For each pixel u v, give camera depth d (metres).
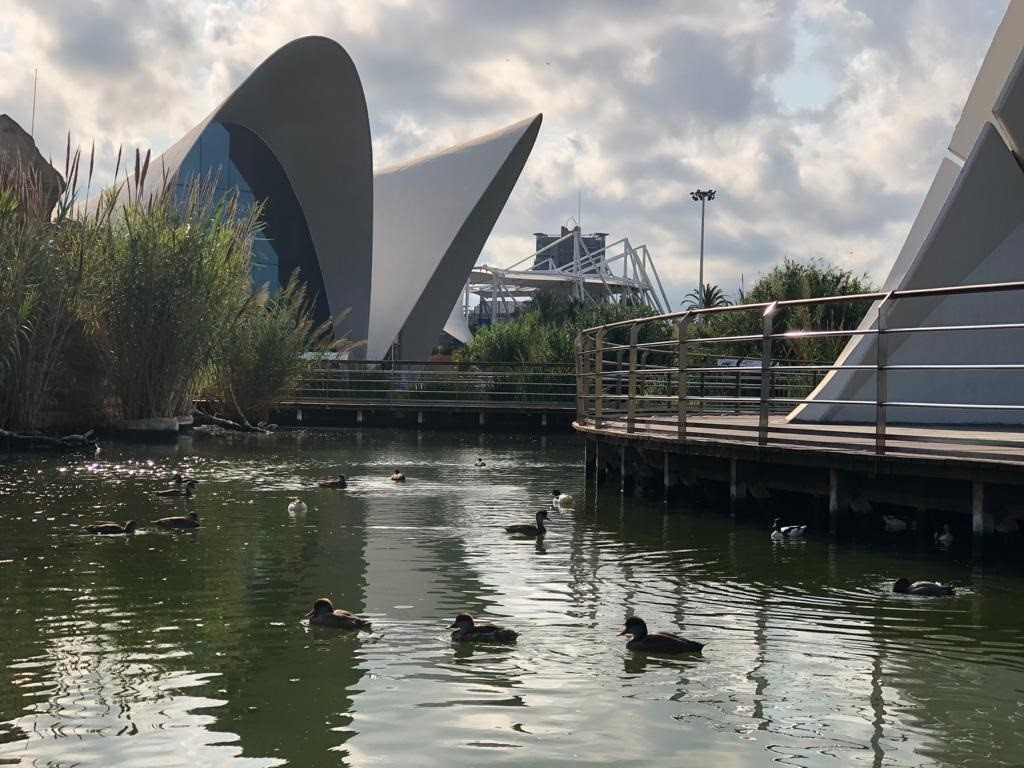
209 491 16.31
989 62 16.53
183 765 5.23
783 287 39.06
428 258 48.91
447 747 5.46
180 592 9.07
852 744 5.54
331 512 14.12
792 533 12.02
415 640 7.54
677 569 10.19
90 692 6.34
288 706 6.07
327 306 49.06
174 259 25.56
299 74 42.12
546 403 34.34
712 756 5.36
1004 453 11.27
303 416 34.62
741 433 15.83
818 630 7.84
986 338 17.08
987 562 10.50
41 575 9.76
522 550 11.23
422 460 22.50
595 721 5.85
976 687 6.50
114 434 25.70
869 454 11.47
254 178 45.62
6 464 19.86
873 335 17.20
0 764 5.23
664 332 41.88
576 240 114.19
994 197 16.17
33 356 23.12
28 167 25.12
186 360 26.33
